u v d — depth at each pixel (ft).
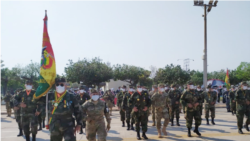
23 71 135.64
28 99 25.26
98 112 19.57
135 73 125.39
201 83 181.06
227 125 35.76
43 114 24.84
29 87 25.62
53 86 18.10
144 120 27.17
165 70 104.47
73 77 95.20
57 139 16.71
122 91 39.06
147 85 139.13
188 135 28.02
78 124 16.85
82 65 97.66
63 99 16.92
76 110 17.24
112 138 28.17
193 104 27.73
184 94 28.19
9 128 38.27
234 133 29.55
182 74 101.14
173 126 36.19
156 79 106.83
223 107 67.67
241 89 29.71
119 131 32.76
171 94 37.09
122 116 36.96
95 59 103.50
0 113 61.98
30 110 25.22
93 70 96.43
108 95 52.13
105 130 19.70
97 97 19.58
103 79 99.91
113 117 49.39
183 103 28.17
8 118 52.16
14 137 30.42
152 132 31.71
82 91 31.17
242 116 29.35
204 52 61.52
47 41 18.43
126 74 124.67
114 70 124.88
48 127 17.10
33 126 24.30
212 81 92.32
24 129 25.12
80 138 28.58
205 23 61.57
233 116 46.65
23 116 25.22
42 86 17.54
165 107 28.58
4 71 132.98
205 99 36.83
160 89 28.32
